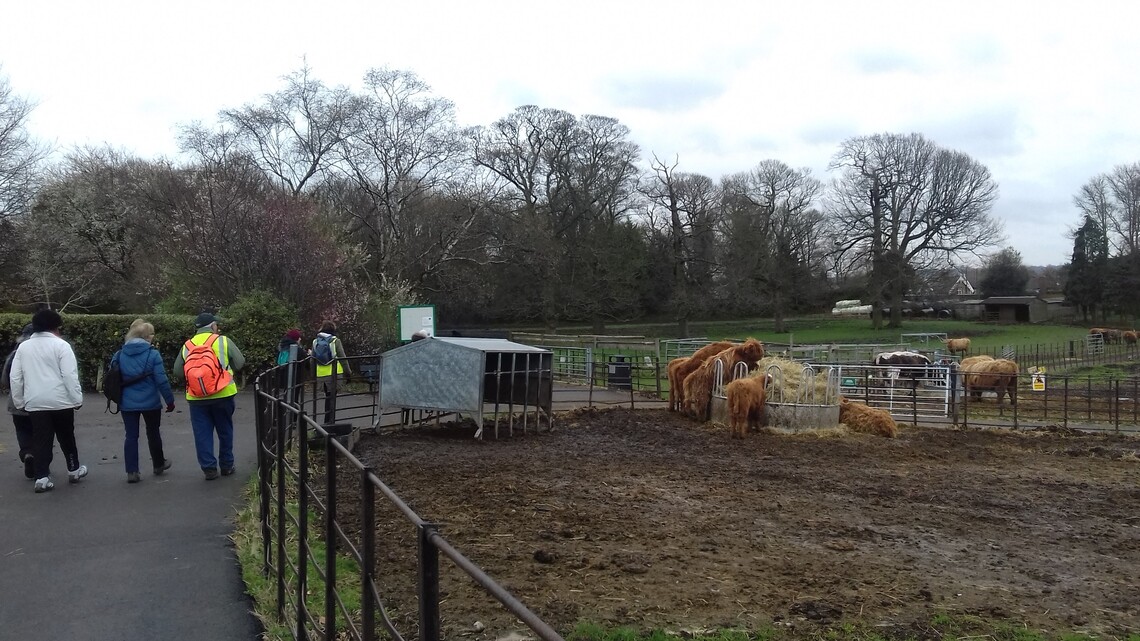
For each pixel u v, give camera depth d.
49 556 6.31
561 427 14.57
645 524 7.62
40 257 31.97
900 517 8.47
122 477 9.02
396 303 29.48
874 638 5.11
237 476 9.13
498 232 42.81
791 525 7.90
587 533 7.18
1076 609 5.78
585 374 24.73
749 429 14.56
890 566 6.64
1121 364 38.56
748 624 5.21
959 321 74.19
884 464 11.84
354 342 23.20
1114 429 16.80
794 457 12.19
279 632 4.82
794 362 16.30
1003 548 7.39
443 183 37.84
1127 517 8.77
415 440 12.32
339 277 23.47
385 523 7.23
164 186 27.20
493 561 6.22
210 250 21.28
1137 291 71.94
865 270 62.00
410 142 36.53
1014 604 5.83
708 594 5.71
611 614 5.24
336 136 35.56
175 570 6.03
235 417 14.32
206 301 21.50
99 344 18.45
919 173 58.44
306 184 37.09
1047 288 96.75
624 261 49.97
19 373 8.30
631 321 57.78
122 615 5.20
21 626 5.00
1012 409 20.39
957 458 12.66
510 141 48.75
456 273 40.41
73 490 8.39
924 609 5.64
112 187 34.38
